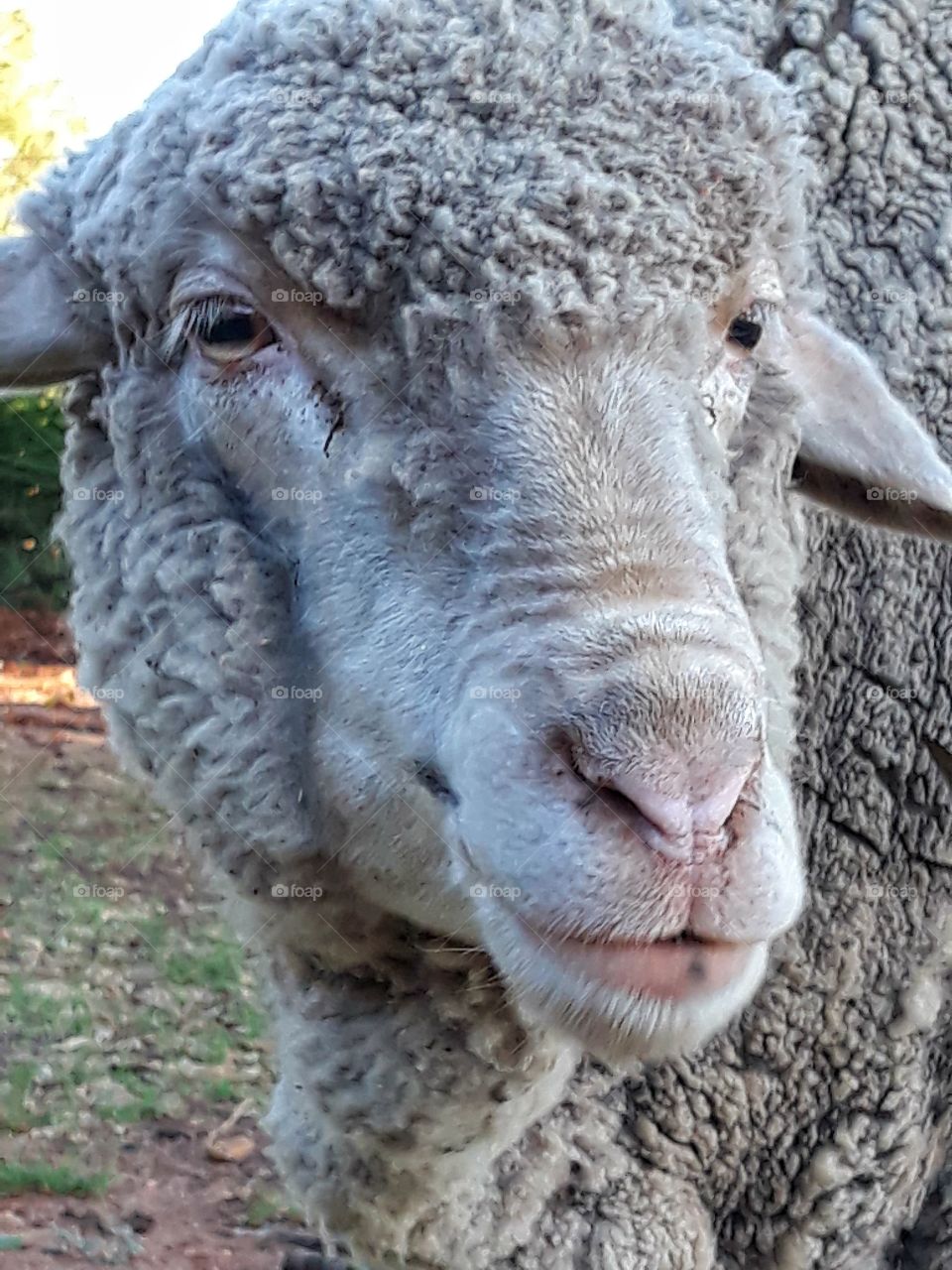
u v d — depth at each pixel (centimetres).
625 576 34
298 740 40
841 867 52
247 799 41
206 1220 79
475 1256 48
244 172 38
